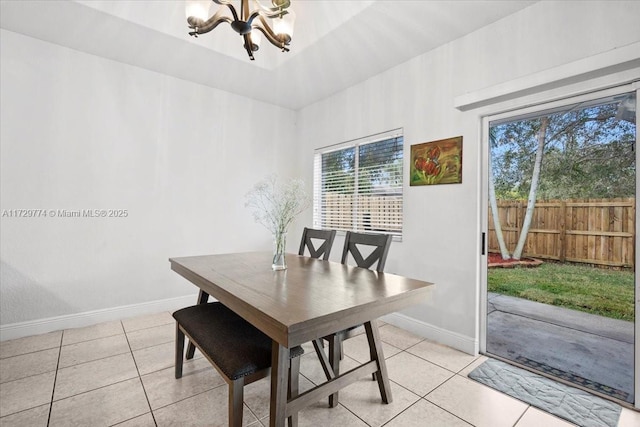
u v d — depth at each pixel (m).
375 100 3.33
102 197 3.01
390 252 3.13
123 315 3.13
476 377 2.12
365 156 3.50
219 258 2.61
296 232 4.45
